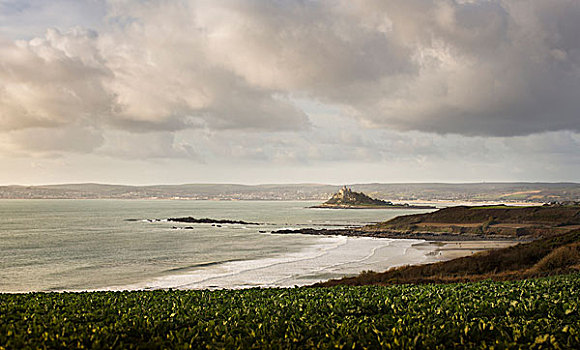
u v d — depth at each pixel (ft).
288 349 26.32
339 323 30.55
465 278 93.40
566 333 26.63
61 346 26.43
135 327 29.84
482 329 28.12
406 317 31.14
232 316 33.22
